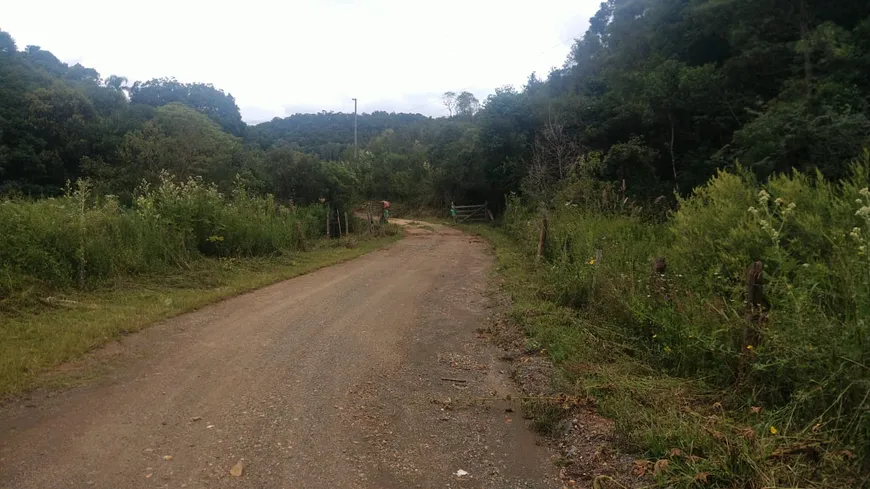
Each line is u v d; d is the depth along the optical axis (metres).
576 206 15.37
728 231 6.28
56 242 8.88
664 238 9.88
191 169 32.59
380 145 62.19
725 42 22.14
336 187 25.89
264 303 9.04
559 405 4.52
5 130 32.19
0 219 8.45
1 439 3.87
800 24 17.88
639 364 5.31
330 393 4.98
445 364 6.03
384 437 4.12
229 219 13.77
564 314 7.34
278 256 14.66
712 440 3.42
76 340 6.20
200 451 3.77
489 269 13.83
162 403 4.63
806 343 3.70
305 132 91.25
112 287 9.15
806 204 6.00
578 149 23.47
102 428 4.11
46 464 3.52
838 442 3.27
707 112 20.80
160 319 7.53
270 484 3.35
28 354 5.63
